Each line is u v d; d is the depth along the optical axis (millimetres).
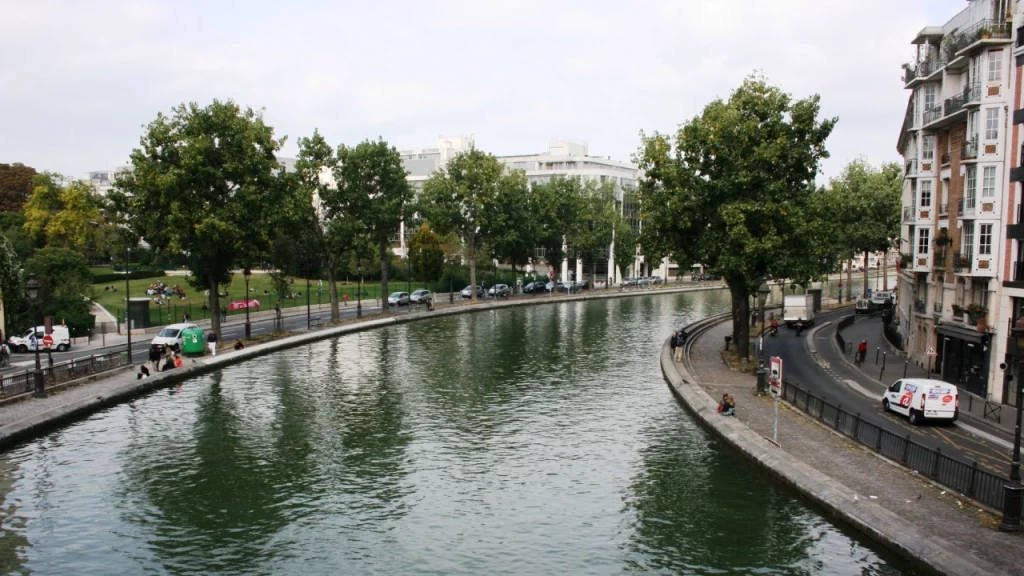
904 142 73062
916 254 52719
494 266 134750
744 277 50062
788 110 51000
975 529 20516
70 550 21594
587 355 58000
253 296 99250
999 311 39125
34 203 102125
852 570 20031
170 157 56375
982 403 38938
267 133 59000
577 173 188375
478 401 40938
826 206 52094
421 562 20938
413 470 28953
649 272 184500
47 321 40500
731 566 20562
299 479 27844
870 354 58906
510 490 26750
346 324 74688
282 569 20453
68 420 35469
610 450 31547
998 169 39406
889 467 26938
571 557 21266
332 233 74500
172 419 36500
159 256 59406
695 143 51625
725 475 28141
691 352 58781
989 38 39469
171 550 21672
